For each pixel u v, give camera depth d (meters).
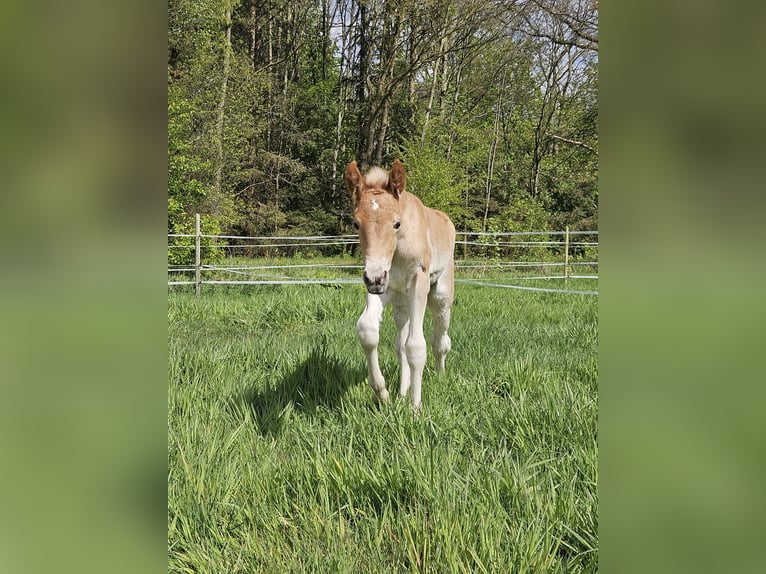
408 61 20.34
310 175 22.20
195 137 14.50
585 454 2.33
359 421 2.81
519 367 3.71
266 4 21.23
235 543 1.93
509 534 1.92
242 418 3.05
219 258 12.41
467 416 2.93
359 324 3.14
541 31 17.38
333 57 24.16
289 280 11.37
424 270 3.31
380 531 1.91
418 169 16.12
